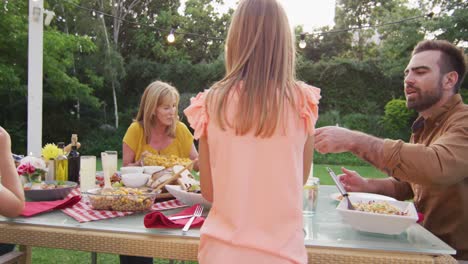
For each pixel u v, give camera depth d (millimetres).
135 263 2051
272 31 1059
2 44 10109
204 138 1129
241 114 1020
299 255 988
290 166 1022
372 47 14555
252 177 1018
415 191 1669
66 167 1918
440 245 1135
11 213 1281
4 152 1338
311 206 1454
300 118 1063
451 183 1354
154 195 1461
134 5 15336
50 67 10922
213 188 1087
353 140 1397
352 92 12266
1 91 11008
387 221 1164
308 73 12383
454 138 1369
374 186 1768
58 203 1495
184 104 12430
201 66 13383
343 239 1180
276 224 1000
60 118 12609
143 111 2543
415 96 1636
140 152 2496
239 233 994
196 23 15172
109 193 1419
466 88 10969
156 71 13680
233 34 1099
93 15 13359
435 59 1586
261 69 1042
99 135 12898
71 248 1193
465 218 1444
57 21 12930
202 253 1033
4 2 9695
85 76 13047
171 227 1225
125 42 15156
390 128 11312
